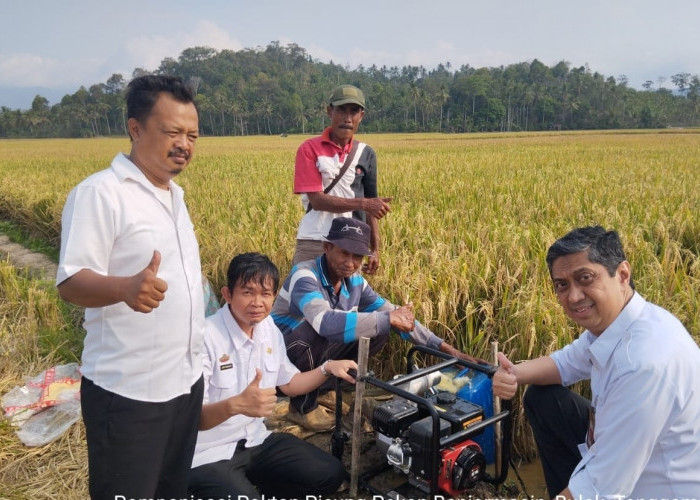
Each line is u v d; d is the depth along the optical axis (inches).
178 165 86.1
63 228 80.4
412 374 127.0
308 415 155.5
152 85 82.7
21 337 209.3
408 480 128.0
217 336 126.2
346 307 155.2
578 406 116.8
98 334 85.0
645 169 639.8
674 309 171.9
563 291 92.7
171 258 86.9
